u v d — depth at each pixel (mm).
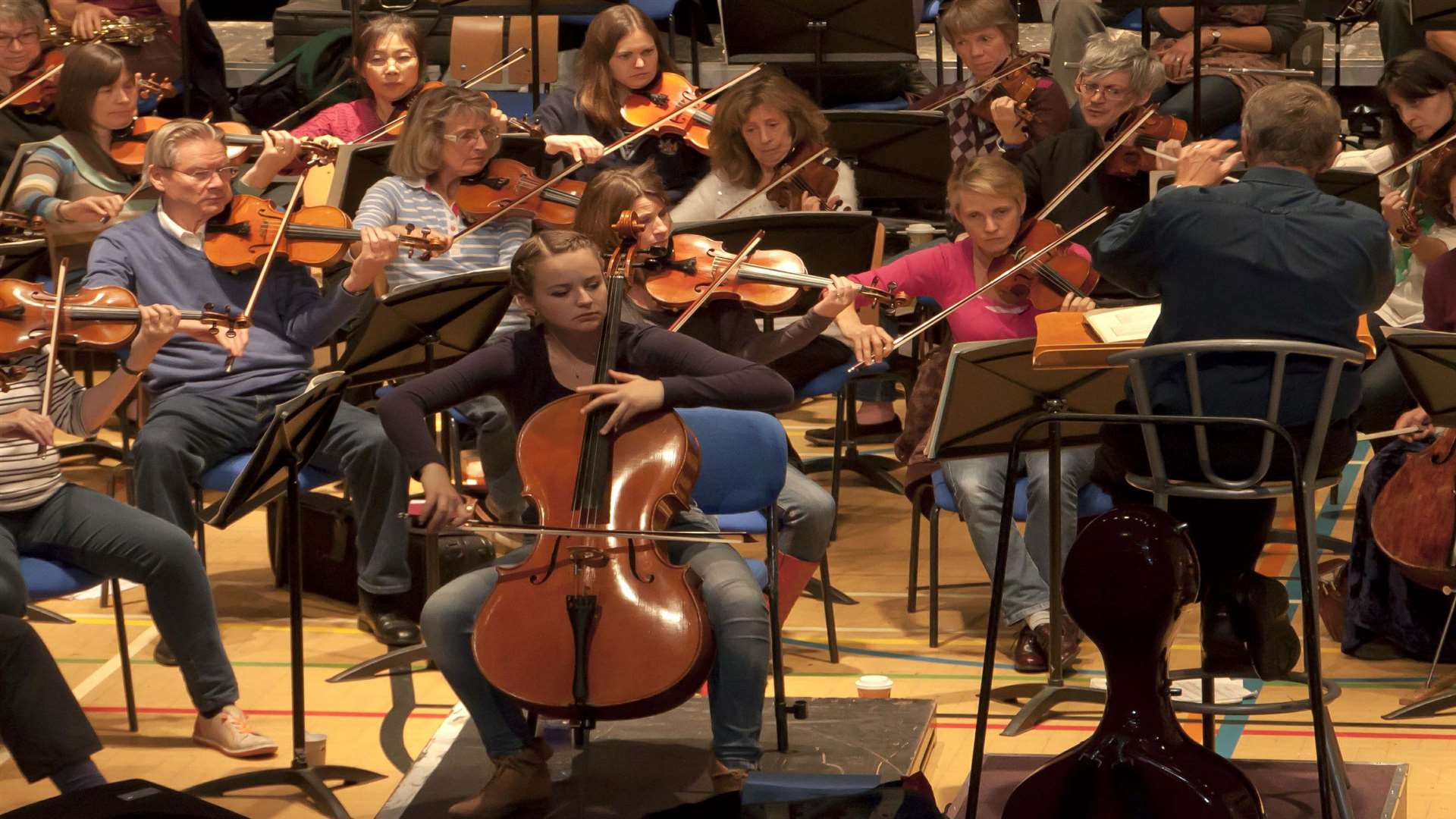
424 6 20516
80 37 18703
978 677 12430
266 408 12914
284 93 20453
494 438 14164
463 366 9922
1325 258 8945
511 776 9461
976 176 12914
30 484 10750
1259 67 19250
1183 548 6672
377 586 13195
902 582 14625
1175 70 18875
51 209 15250
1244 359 8930
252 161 17672
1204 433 8688
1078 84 15352
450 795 9719
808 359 14531
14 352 11242
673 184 17578
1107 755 6684
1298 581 14172
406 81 17266
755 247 14039
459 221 14875
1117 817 6660
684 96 17547
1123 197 15352
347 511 14047
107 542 10734
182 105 20078
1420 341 9938
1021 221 13617
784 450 10516
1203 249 9031
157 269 12898
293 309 13203
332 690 12320
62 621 13484
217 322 12008
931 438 10797
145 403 16672
